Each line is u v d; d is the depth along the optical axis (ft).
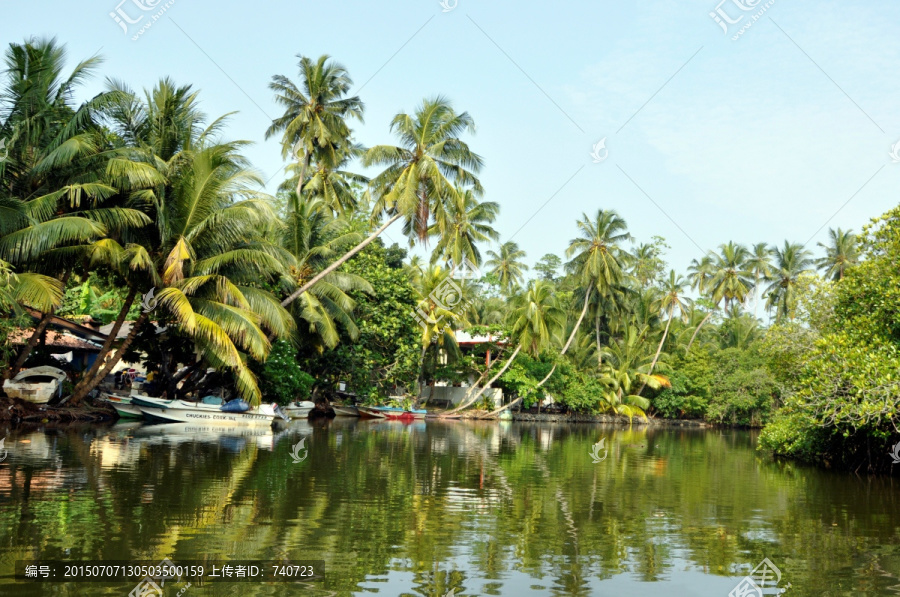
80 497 39.37
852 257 197.77
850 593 27.14
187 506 38.19
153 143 80.18
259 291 85.76
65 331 102.42
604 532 36.52
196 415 94.32
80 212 72.33
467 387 177.99
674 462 76.13
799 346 85.76
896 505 47.73
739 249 207.51
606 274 177.78
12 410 78.02
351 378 137.90
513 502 44.27
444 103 103.91
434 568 28.89
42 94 72.64
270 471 52.75
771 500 49.06
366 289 116.57
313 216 112.57
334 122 125.70
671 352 223.71
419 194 102.12
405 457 67.36
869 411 59.82
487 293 229.86
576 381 187.52
